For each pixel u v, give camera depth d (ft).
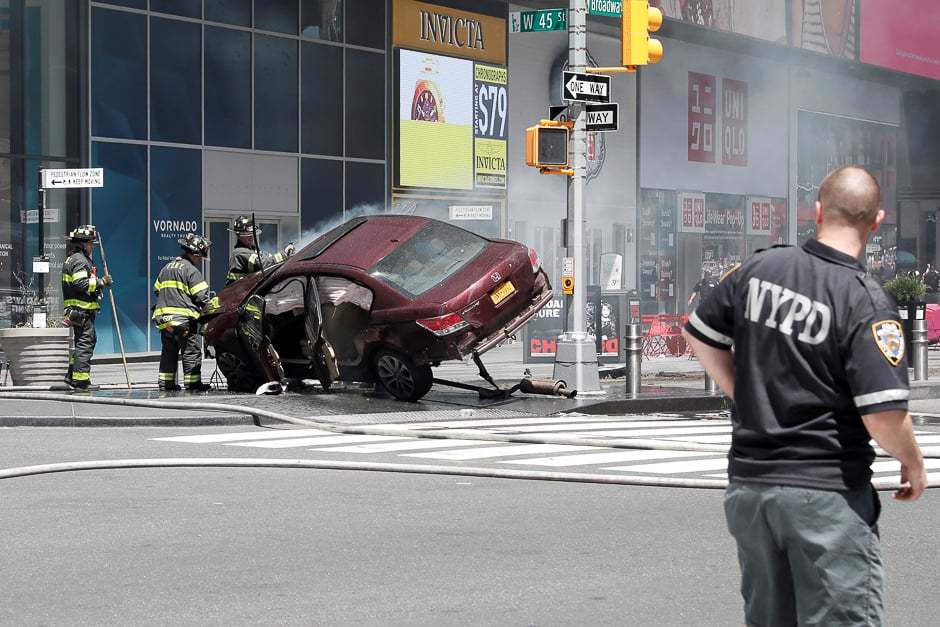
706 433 52.90
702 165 154.30
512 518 32.99
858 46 170.81
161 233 103.19
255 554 28.60
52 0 97.91
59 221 98.22
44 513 33.40
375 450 46.75
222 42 107.34
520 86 133.39
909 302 84.12
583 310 65.77
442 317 58.23
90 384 73.31
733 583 26.09
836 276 15.01
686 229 151.84
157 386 71.31
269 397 61.36
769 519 15.11
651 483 38.24
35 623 22.89
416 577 26.50
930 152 195.31
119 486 37.83
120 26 100.73
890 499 35.60
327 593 25.12
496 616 23.45
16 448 46.26
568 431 53.47
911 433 14.79
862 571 14.88
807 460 14.89
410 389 60.80
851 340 14.74
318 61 114.32
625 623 23.04
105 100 100.07
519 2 131.23
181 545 29.53
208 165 106.42
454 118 125.59
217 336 65.16
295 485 38.24
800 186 171.01
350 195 117.08
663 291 148.66
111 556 28.37
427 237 62.08
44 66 97.81
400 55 120.26
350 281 61.00
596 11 64.69
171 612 23.63
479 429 53.57
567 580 26.30
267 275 63.36
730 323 15.70
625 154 144.25
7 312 95.61
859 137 183.42
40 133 97.55
